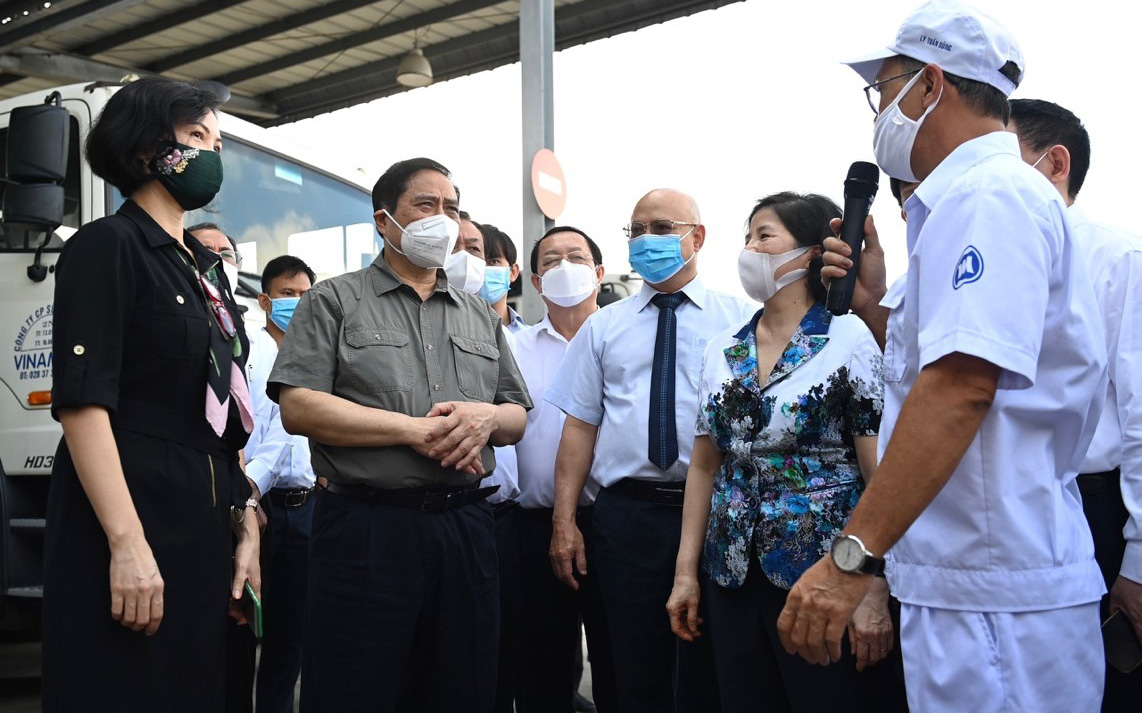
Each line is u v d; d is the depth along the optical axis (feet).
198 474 7.14
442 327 9.16
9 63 35.78
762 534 7.94
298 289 13.75
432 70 38.32
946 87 5.90
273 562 12.50
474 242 13.14
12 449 13.96
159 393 7.06
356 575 8.21
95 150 7.32
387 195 9.12
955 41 5.86
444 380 8.94
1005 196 5.38
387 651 8.19
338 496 8.46
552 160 22.03
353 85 41.50
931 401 5.23
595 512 10.34
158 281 7.07
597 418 10.94
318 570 8.41
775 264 8.46
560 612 11.69
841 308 7.39
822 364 8.11
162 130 7.30
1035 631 5.40
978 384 5.16
